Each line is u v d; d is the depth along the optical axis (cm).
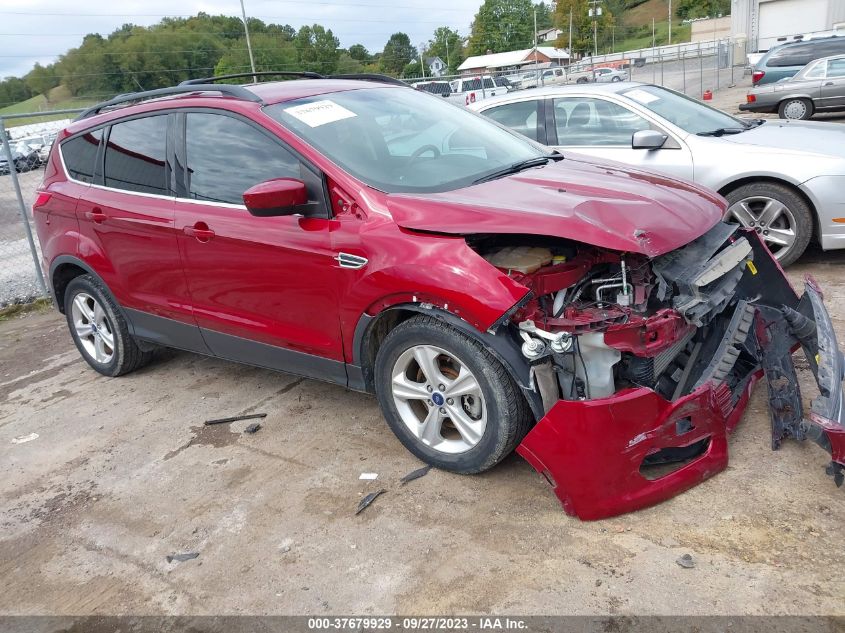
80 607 278
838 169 516
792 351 349
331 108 385
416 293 302
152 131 420
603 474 278
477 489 319
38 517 343
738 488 296
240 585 279
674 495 293
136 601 277
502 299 278
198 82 452
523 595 254
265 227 356
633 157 581
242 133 374
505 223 291
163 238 407
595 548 272
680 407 285
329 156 345
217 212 379
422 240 304
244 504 331
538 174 361
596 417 271
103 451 400
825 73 1507
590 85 637
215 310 402
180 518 327
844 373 327
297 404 428
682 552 264
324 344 355
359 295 324
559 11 10556
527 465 333
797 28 3809
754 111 1614
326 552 291
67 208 466
